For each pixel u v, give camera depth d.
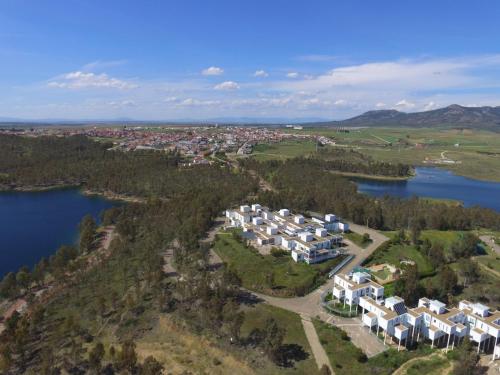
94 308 126.31
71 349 106.31
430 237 194.25
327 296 131.38
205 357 100.81
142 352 104.31
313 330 111.81
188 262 149.38
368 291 124.56
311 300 129.50
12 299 144.38
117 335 112.12
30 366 101.75
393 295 128.50
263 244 169.75
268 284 136.25
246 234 177.25
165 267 153.88
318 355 101.12
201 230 185.75
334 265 152.88
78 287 145.50
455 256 169.75
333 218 199.50
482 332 107.50
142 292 132.00
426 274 148.75
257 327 112.75
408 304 127.38
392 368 97.00
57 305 133.25
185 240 167.38
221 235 183.25
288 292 132.38
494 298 134.12
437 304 114.25
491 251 181.25
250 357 99.69
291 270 144.88
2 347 103.00
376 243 179.62
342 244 176.38
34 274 151.25
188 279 133.12
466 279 145.25
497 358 104.62
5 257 192.25
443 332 107.31
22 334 107.75
